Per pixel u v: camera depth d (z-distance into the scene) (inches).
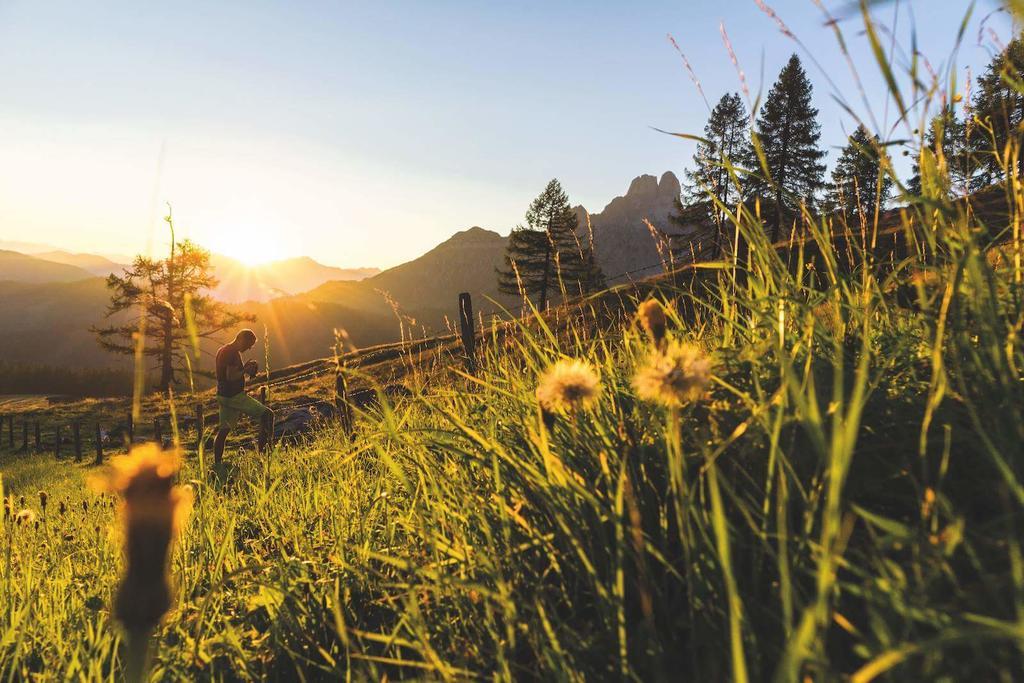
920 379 62.9
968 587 41.1
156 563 21.0
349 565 78.1
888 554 47.1
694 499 57.0
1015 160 60.8
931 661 36.2
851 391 58.1
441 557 74.1
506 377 104.8
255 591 90.4
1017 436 46.1
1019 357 54.6
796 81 1913.1
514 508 75.1
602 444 69.3
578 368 57.1
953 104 56.6
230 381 308.3
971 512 49.2
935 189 61.1
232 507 154.1
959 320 52.1
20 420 1232.8
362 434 98.0
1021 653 36.0
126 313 1910.7
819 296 67.3
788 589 35.4
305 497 139.8
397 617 74.1
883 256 71.6
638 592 56.6
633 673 46.2
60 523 199.3
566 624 58.1
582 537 61.9
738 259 78.8
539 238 1724.9
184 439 546.6
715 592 48.7
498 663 53.5
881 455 55.6
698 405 65.7
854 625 45.5
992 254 67.0
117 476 21.5
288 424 565.6
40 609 104.2
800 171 1895.9
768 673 43.9
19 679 81.6
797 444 56.8
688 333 84.6
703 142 67.4
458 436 88.1
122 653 82.4
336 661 69.9
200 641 75.5
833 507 32.2
